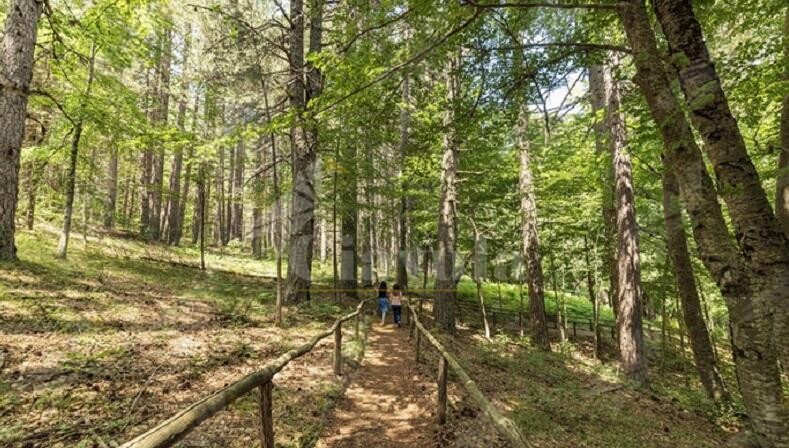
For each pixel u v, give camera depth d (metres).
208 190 26.66
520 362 12.03
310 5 10.46
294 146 12.38
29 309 7.05
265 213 31.47
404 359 9.39
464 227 20.23
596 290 16.86
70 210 12.09
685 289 10.22
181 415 2.61
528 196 16.03
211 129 15.09
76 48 12.79
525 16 6.12
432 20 5.53
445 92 12.18
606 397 9.73
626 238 12.14
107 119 12.01
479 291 16.64
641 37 3.84
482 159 15.88
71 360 5.65
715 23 6.87
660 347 19.25
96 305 8.16
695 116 3.44
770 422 3.09
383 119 7.00
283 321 10.13
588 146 14.62
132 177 23.86
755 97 7.36
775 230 3.20
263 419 3.90
